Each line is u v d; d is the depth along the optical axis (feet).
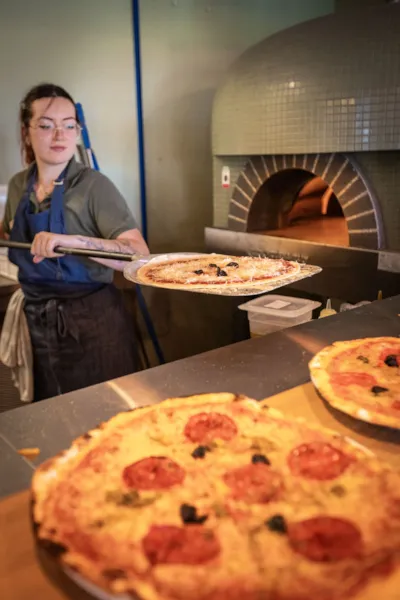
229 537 2.41
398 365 3.96
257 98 8.70
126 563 2.25
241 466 2.88
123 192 12.03
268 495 2.67
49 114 7.06
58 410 3.59
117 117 11.59
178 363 4.28
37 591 2.24
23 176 7.94
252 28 11.28
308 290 8.68
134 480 2.76
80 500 2.61
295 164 8.57
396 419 3.24
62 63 10.91
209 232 10.22
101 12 10.98
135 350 8.66
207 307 11.57
